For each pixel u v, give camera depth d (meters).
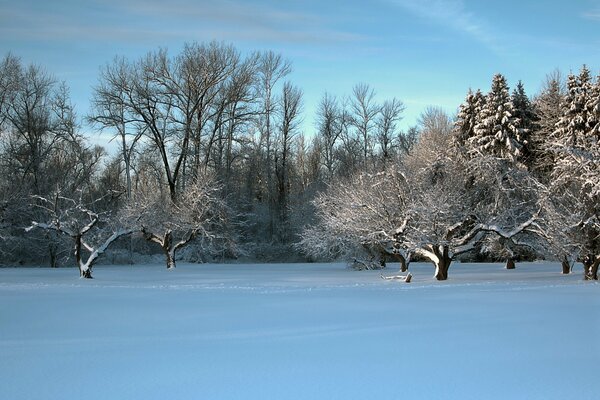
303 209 55.22
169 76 49.06
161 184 56.47
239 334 11.76
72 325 12.92
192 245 53.22
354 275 33.28
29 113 48.91
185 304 16.80
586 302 17.12
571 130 44.50
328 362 9.30
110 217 37.69
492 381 8.20
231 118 52.66
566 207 28.84
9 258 46.56
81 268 30.28
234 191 56.53
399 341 11.01
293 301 17.58
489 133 45.53
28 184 44.34
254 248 56.28
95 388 7.88
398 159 34.75
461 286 23.62
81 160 51.84
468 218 29.52
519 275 32.94
